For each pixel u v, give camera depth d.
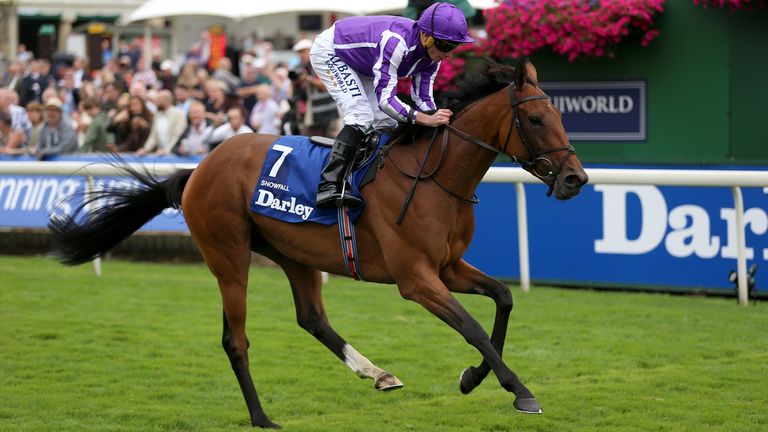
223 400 9.23
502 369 7.71
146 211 9.77
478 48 14.66
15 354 10.75
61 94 24.41
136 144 18.20
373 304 13.37
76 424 8.39
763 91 13.17
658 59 13.70
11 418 8.59
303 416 8.79
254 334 11.73
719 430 8.16
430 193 8.23
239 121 17.28
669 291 13.70
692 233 13.45
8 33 31.34
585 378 9.81
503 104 8.14
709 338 11.24
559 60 14.34
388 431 8.23
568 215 14.18
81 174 15.13
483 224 14.66
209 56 27.83
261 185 8.88
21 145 19.38
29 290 14.38
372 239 8.49
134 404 9.02
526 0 14.24
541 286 14.44
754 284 12.96
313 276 9.27
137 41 30.16
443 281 8.56
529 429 8.31
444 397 9.34
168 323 12.30
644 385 9.49
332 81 8.80
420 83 8.71
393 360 10.54
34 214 17.28
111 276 15.66
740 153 13.34
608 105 14.07
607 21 13.66
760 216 13.12
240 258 8.98
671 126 13.70
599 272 14.05
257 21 31.20
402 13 22.62
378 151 8.57
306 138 9.03
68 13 35.47
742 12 13.18
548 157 7.91
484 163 8.31
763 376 9.73
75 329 11.91
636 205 13.75
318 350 11.05
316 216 8.62
